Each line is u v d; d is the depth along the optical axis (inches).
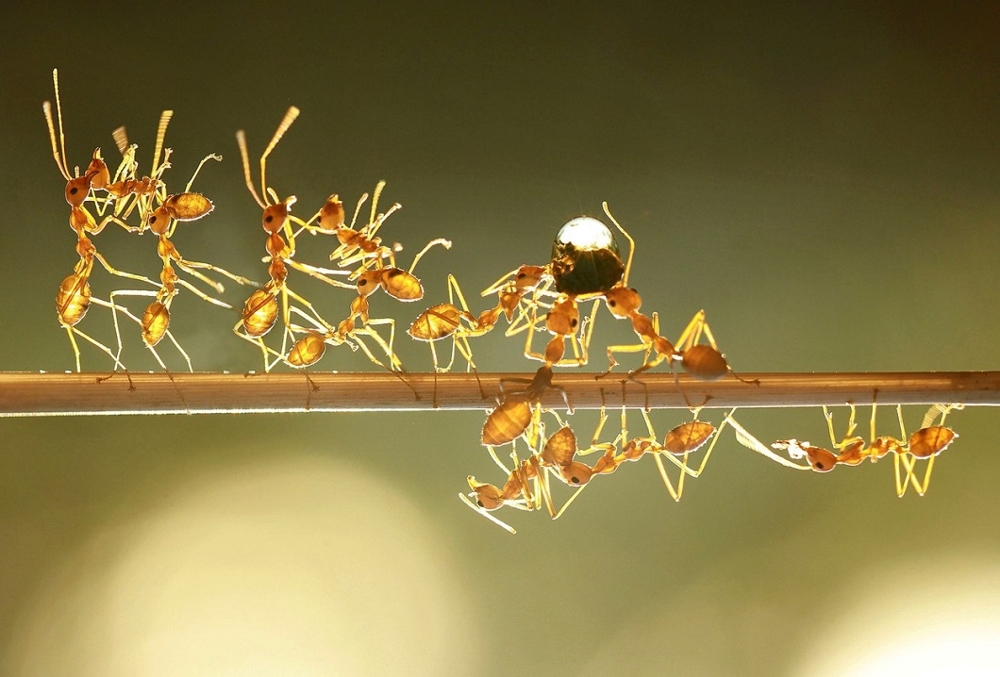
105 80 11.5
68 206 11.5
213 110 11.6
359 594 11.4
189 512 11.4
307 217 11.5
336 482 11.5
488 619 11.4
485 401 9.9
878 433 11.6
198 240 11.5
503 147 11.6
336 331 10.0
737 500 11.5
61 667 11.2
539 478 10.0
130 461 11.4
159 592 11.3
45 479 11.4
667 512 11.5
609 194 11.6
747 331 11.6
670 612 11.4
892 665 11.4
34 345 11.4
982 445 11.6
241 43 11.6
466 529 11.5
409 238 11.6
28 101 11.5
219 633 11.3
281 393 9.9
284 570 11.4
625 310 9.9
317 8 11.6
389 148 11.6
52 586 11.3
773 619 11.5
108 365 11.4
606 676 11.4
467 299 11.6
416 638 11.4
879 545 11.5
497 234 11.6
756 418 11.6
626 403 9.9
